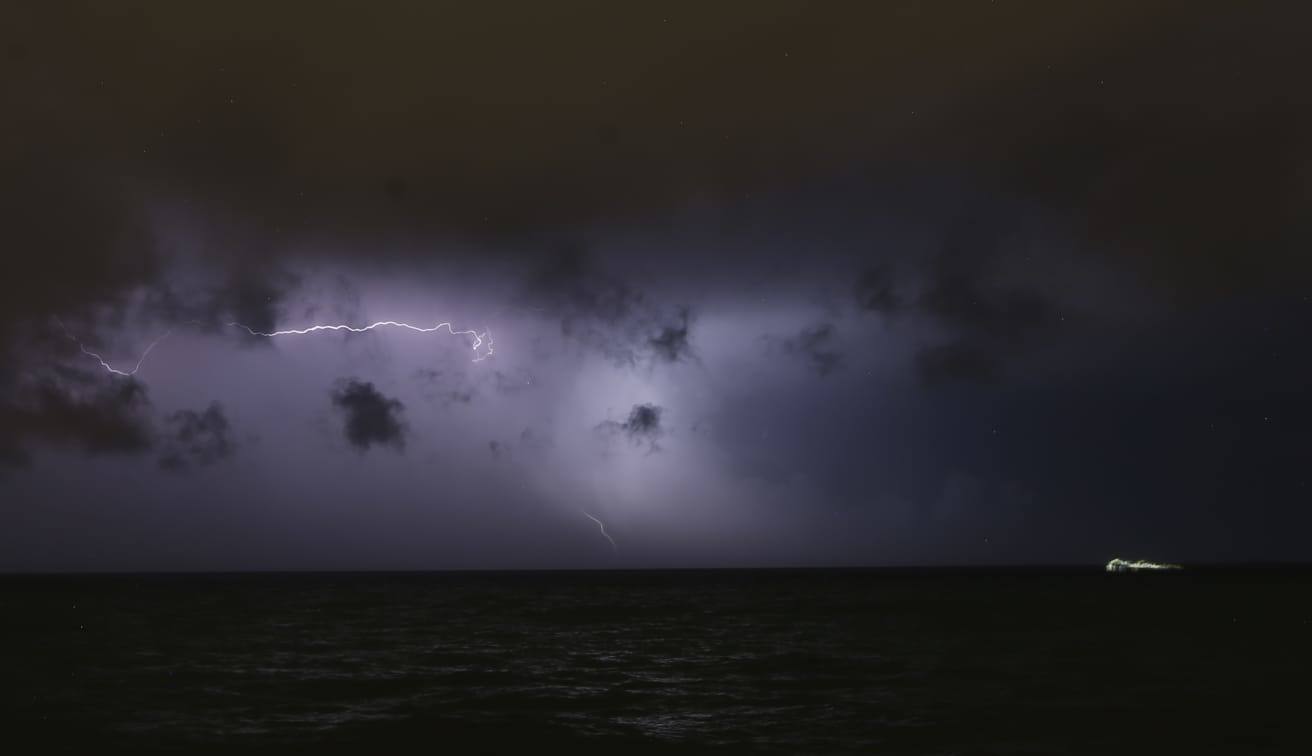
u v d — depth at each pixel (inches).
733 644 1657.2
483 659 1411.2
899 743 775.7
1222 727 832.9
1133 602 2974.9
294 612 2682.1
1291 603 2842.0
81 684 1118.4
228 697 1023.0
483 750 759.1
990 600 3213.6
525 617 2469.2
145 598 3673.7
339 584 6003.9
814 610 2719.0
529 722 877.2
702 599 3572.8
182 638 1765.5
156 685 1112.2
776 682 1147.9
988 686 1096.8
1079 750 745.6
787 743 778.8
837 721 877.2
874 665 1316.4
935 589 4404.5
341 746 772.0
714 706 967.0
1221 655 1391.5
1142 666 1266.0
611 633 1913.1
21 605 3073.3
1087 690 1053.8
